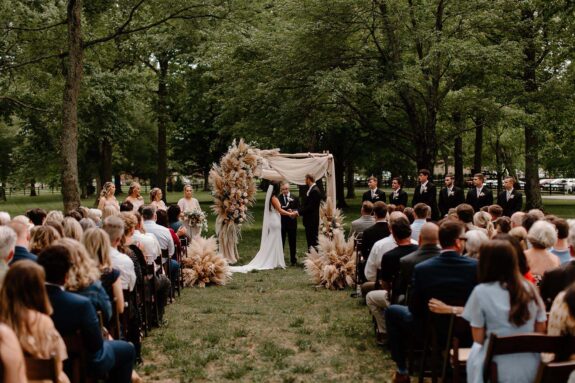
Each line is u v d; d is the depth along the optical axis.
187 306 9.98
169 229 10.77
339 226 14.20
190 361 6.77
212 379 6.22
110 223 6.49
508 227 7.71
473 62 17.09
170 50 28.64
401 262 6.16
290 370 6.45
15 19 16.86
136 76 25.06
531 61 20.83
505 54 17.23
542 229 5.97
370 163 33.88
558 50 20.81
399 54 18.64
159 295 8.70
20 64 17.58
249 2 18.05
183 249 12.12
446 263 5.33
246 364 6.68
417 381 6.07
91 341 4.41
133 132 28.95
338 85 17.08
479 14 17.64
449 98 19.12
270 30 21.61
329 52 19.08
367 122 21.92
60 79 19.73
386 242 7.94
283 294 11.08
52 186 50.03
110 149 35.34
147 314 7.84
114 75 23.58
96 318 4.45
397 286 6.24
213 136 34.97
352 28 18.73
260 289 11.55
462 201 14.71
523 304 3.97
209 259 12.14
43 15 16.88
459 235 5.38
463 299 5.23
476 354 4.22
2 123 48.47
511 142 37.62
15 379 3.18
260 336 7.95
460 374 5.00
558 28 20.75
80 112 25.09
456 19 18.41
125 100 25.39
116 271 5.68
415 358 6.41
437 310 5.18
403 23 17.81
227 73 21.75
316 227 14.95
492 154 44.50
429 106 18.95
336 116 20.88
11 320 3.57
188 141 35.97
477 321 4.09
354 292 11.11
